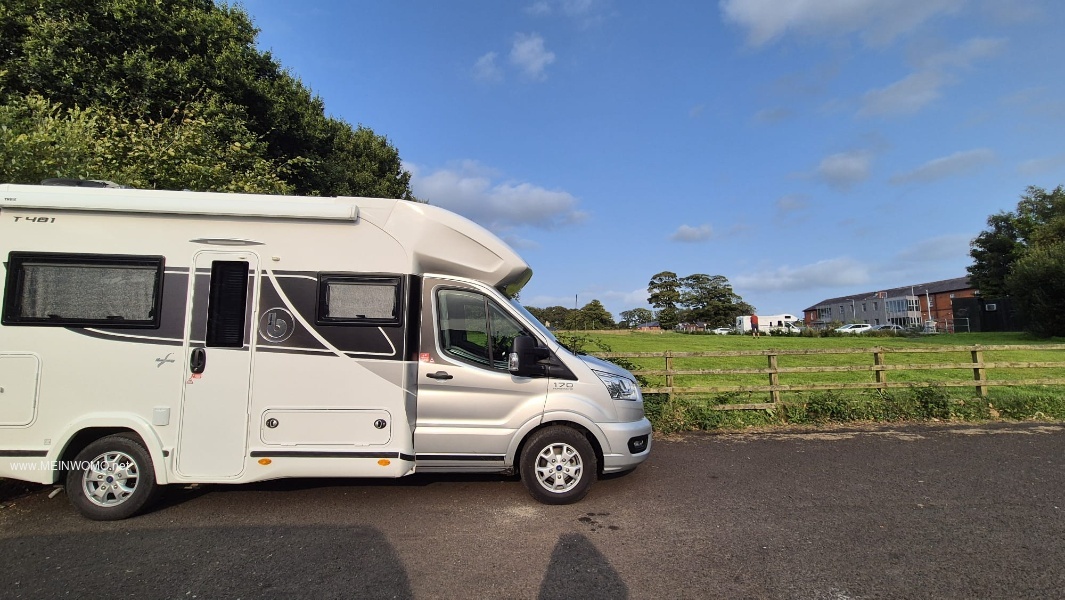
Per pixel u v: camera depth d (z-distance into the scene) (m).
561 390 5.08
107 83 11.90
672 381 9.33
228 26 14.35
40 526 4.50
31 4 11.78
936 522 4.69
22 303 4.59
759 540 4.30
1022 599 3.43
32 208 4.66
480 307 5.19
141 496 4.59
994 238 49.34
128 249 4.70
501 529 4.51
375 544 4.21
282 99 16.16
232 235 4.82
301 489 5.43
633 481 5.85
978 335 37.31
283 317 4.79
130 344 4.63
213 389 4.68
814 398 9.18
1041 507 5.06
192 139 9.66
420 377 4.94
